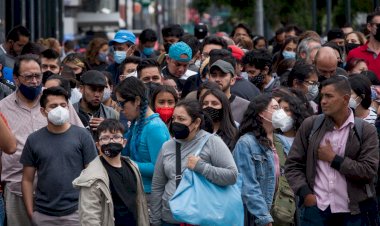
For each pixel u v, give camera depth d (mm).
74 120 15992
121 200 14531
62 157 15242
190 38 21594
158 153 14898
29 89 16047
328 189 14102
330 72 18859
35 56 16234
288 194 15203
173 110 15305
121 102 15422
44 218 15242
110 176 14484
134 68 20234
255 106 14992
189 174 14164
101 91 17234
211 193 14109
